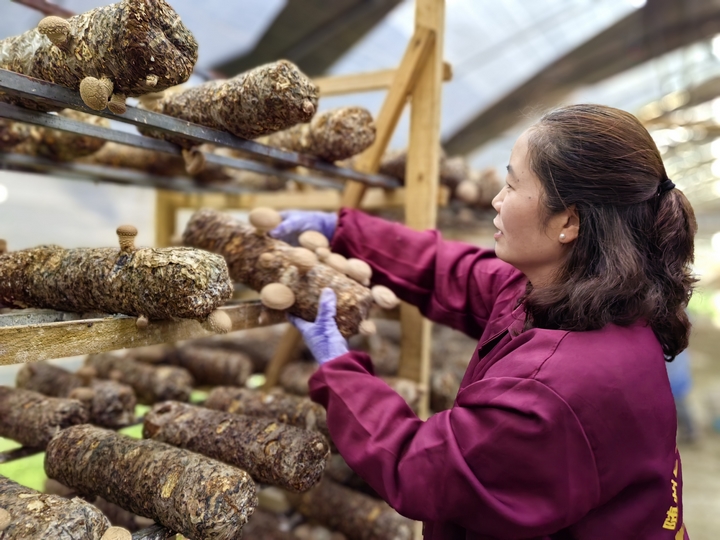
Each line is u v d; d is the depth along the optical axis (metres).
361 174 1.40
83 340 0.74
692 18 4.36
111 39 0.70
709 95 6.20
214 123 1.00
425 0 1.44
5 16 2.21
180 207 2.29
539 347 0.73
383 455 0.78
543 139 0.77
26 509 0.68
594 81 5.42
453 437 0.73
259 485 1.12
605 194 0.73
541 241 0.80
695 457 3.61
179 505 0.80
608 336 0.74
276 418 1.19
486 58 4.62
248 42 3.32
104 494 0.92
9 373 2.04
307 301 1.01
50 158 1.38
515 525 0.67
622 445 0.69
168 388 1.59
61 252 0.90
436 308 1.16
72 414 1.14
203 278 0.76
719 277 9.45
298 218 1.22
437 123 1.49
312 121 1.23
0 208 2.26
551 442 0.66
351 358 0.92
